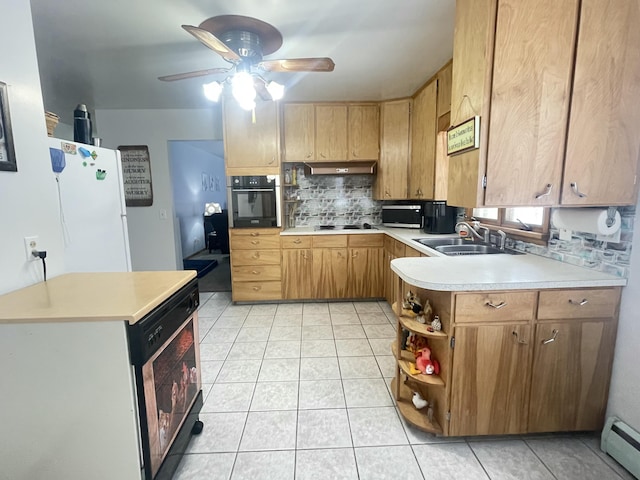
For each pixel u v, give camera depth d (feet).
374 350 8.39
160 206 13.20
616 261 5.01
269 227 11.51
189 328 5.26
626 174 4.80
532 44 4.58
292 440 5.38
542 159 4.79
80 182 6.31
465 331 4.90
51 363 3.61
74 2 5.68
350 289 11.94
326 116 11.76
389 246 11.09
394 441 5.33
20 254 4.64
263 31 6.67
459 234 8.95
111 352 3.59
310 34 6.85
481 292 4.82
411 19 6.31
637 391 4.73
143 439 3.84
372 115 11.80
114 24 6.44
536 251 6.76
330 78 9.41
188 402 5.17
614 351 5.06
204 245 24.20
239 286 11.76
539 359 5.01
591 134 4.74
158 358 4.14
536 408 5.14
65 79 9.33
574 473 4.70
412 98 11.19
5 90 4.42
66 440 3.76
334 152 11.91
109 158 7.24
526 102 4.68
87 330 3.55
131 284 4.73
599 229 4.87
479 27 4.72
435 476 4.66
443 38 7.08
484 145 4.74
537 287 4.82
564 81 4.65
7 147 4.43
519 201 4.85
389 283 11.21
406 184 11.67
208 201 25.67
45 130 5.11
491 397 5.08
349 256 11.76
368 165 11.94
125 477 3.82
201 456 5.08
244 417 5.92
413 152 11.21
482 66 4.66
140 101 11.59
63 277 5.18
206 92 7.14
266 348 8.55
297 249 11.64
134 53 7.73
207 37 5.29
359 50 7.63
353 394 6.57
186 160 20.93
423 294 5.83
